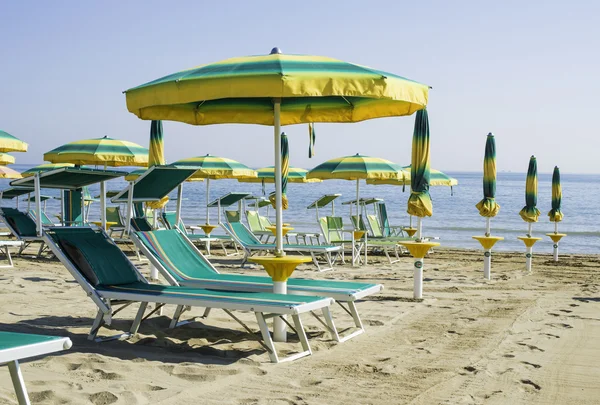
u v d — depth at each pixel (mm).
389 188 81000
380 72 4770
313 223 30719
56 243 5320
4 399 3555
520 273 11648
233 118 6129
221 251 15141
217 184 82688
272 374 4301
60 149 11031
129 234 5766
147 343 5184
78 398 3646
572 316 6773
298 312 4422
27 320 6000
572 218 37625
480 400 3840
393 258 14312
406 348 5211
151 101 4715
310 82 4336
